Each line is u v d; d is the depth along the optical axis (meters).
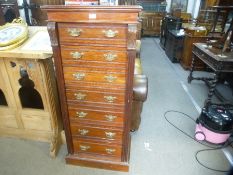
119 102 1.27
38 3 4.90
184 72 3.63
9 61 1.47
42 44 1.42
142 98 1.59
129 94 1.21
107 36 1.07
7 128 1.80
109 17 1.01
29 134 1.79
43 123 1.70
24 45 1.40
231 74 2.79
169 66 3.97
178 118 2.21
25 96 1.70
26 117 1.71
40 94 1.57
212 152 1.73
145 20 6.73
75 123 1.41
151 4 6.71
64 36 1.12
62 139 1.76
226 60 2.02
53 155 1.62
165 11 6.73
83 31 1.08
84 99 1.30
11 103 1.67
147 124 2.09
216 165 1.60
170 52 4.38
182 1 6.68
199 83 3.15
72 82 1.25
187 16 5.34
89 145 1.49
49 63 1.48
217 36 3.14
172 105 2.47
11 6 3.94
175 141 1.85
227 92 2.83
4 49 1.33
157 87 2.98
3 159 1.61
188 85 3.07
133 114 1.77
